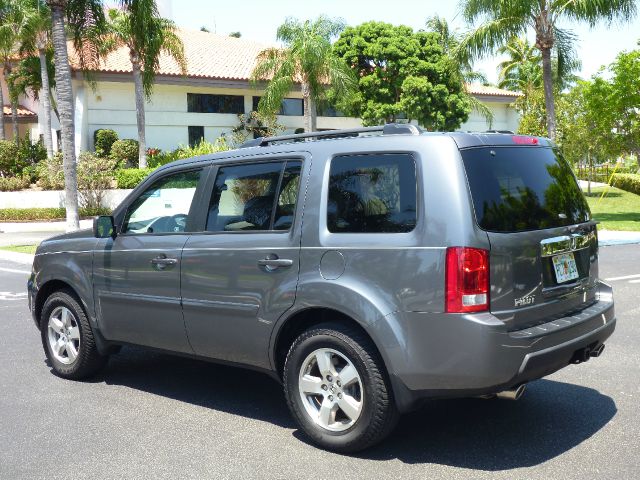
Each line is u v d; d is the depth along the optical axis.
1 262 16.45
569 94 35.38
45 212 28.56
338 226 4.36
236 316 4.78
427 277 3.94
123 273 5.53
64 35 18.42
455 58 21.72
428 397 4.04
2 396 5.68
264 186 4.80
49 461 4.30
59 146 37.00
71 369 6.08
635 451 4.28
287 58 30.58
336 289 4.23
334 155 4.49
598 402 5.24
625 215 26.47
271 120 35.25
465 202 3.95
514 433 4.63
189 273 5.05
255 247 4.68
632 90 25.41
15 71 36.31
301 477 4.01
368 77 37.62
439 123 38.03
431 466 4.12
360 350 4.17
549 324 4.17
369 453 4.34
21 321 8.97
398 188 4.17
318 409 4.47
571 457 4.20
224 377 6.20
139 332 5.50
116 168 31.88
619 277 11.63
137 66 30.14
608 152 27.34
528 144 4.51
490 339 3.81
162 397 5.62
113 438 4.70
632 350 6.81
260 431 4.80
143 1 25.41
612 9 19.92
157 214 5.46
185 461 4.28
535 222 4.25
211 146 31.83
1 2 31.09
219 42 44.44
